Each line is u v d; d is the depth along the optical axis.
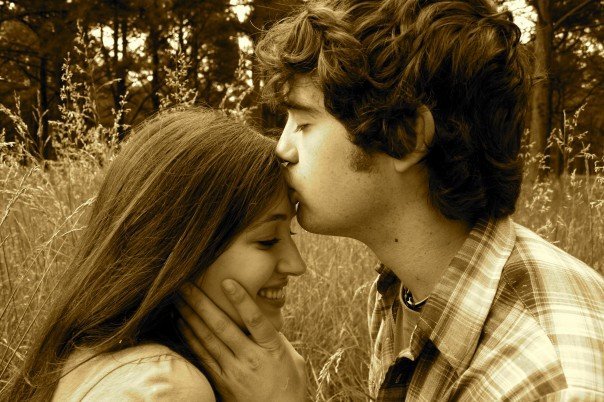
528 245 1.14
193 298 1.25
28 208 2.41
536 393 0.88
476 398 0.98
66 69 2.96
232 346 1.26
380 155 1.19
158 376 1.04
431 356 1.15
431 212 1.22
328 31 1.18
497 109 1.18
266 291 1.37
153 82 14.98
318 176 1.21
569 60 15.30
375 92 1.15
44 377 1.22
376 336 1.66
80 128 2.89
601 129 15.29
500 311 1.05
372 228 1.25
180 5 15.69
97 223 1.29
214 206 1.21
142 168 1.26
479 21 1.17
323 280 2.54
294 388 1.30
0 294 1.97
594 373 0.87
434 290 1.12
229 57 17.41
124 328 1.16
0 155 2.39
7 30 17.81
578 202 2.87
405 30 1.15
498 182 1.20
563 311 0.97
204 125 1.29
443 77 1.15
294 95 1.24
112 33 15.15
